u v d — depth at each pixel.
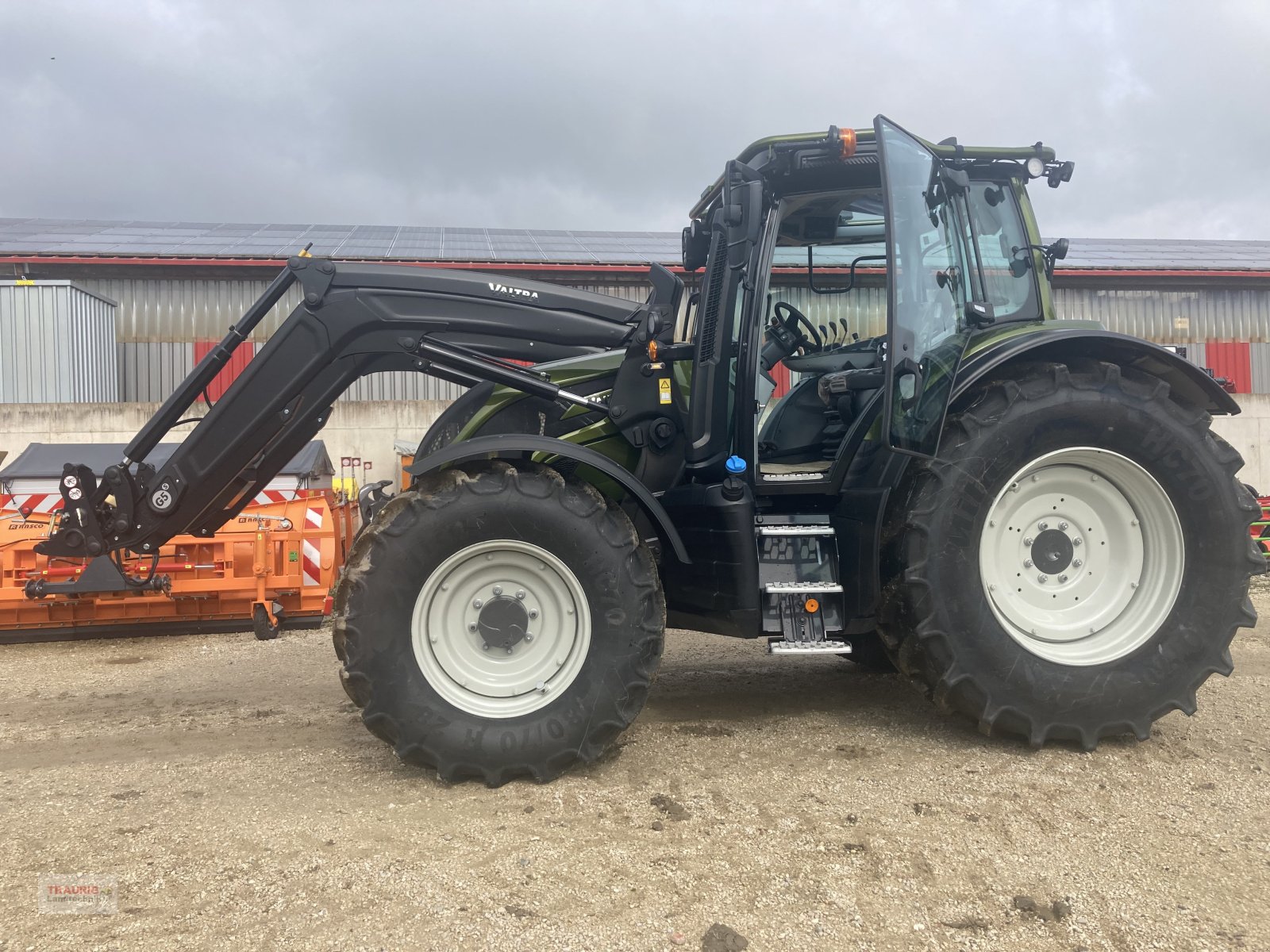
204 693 4.33
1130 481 3.21
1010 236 3.56
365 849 2.36
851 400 3.63
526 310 3.35
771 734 3.36
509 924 1.97
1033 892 2.09
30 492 6.85
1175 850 2.31
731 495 3.11
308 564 6.08
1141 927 1.94
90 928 1.97
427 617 2.90
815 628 3.12
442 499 2.88
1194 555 3.15
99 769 3.11
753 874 2.19
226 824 2.54
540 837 2.42
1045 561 3.25
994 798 2.66
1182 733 3.27
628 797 2.71
